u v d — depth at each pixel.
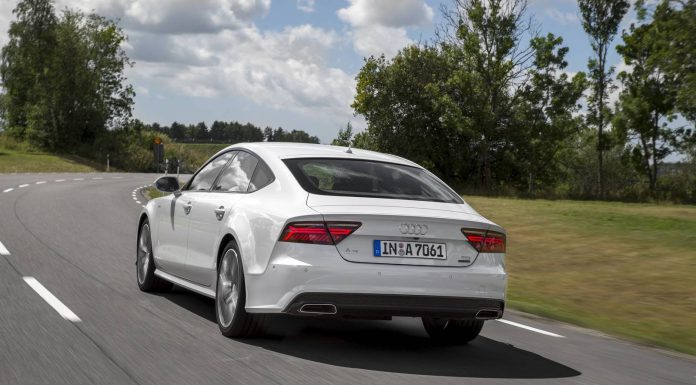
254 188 6.07
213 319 6.56
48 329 5.80
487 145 51.38
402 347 5.94
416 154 53.78
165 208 7.54
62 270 9.06
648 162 49.75
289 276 5.18
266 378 4.62
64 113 76.38
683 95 22.64
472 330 6.14
